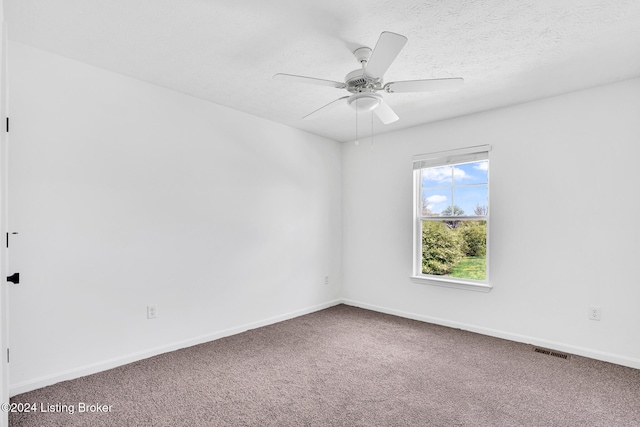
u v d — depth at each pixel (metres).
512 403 2.07
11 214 2.11
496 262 3.28
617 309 2.66
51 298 2.26
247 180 3.49
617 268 2.67
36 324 2.20
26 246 2.16
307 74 2.60
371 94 2.13
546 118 3.02
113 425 1.84
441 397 2.14
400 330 3.46
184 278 2.96
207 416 1.93
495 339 3.19
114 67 2.49
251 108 3.35
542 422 1.88
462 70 2.51
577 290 2.84
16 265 2.12
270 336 3.27
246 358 2.73
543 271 3.01
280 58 2.34
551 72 2.53
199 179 3.08
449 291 3.60
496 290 3.28
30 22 1.92
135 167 2.67
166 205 2.85
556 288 2.94
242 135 3.45
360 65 2.45
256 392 2.20
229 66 2.47
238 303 3.38
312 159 4.24
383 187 4.21
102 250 2.49
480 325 3.38
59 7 1.79
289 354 2.83
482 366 2.59
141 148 2.71
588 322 2.79
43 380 2.22
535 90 2.86
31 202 2.18
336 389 2.24
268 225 3.70
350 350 2.92
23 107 2.16
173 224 2.90
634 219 2.60
